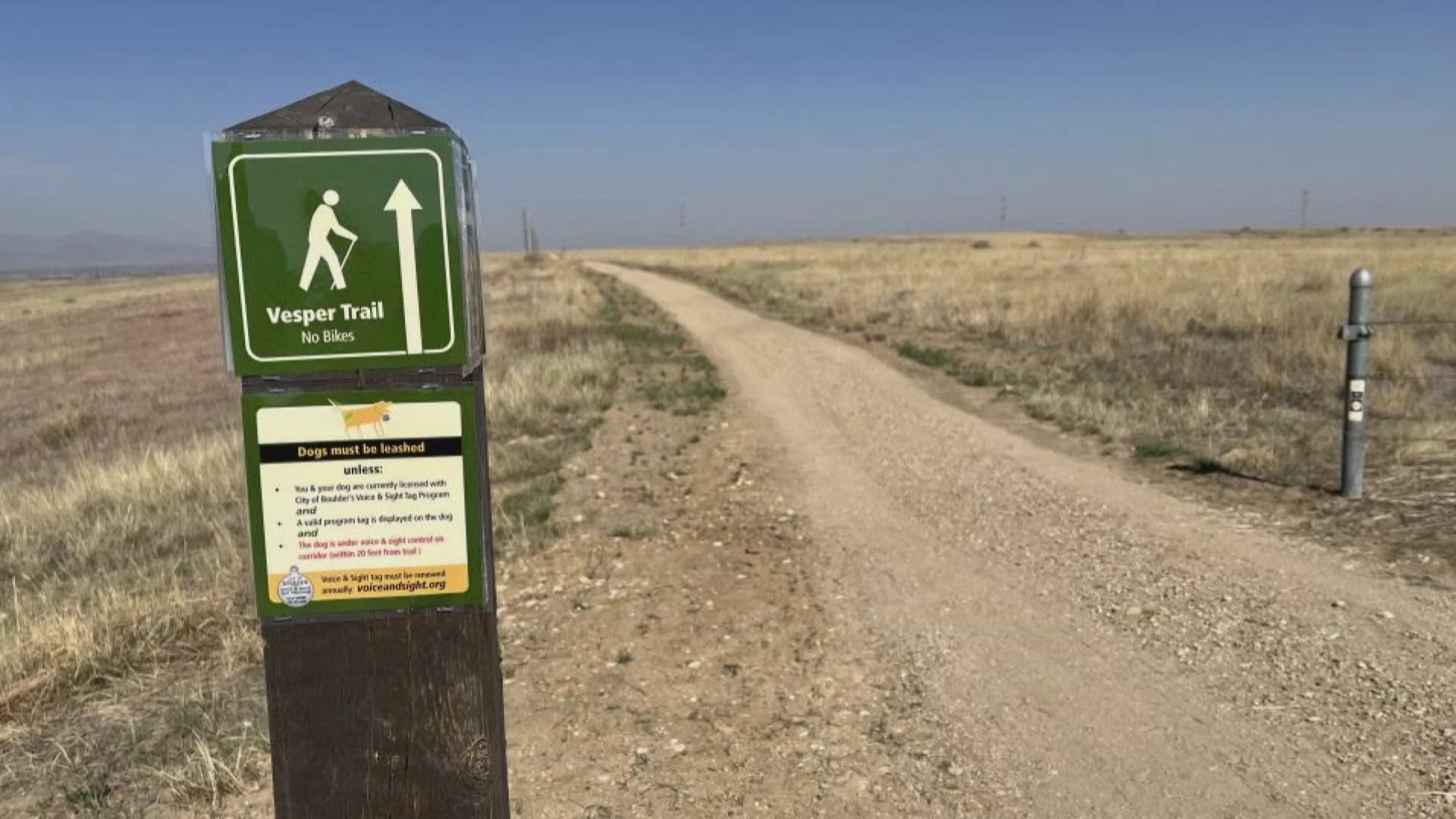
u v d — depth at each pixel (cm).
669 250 13850
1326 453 766
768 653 475
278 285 217
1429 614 455
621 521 731
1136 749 363
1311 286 2161
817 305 2817
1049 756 363
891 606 534
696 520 734
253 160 214
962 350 1653
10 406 1952
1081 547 608
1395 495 638
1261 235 13662
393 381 223
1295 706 384
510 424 1141
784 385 1427
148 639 497
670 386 1432
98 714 425
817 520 726
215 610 541
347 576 226
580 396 1297
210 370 2242
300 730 231
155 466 1009
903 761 365
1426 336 1335
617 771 363
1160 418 971
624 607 546
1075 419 1003
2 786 366
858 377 1462
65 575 697
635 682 443
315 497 223
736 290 3772
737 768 363
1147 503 687
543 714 413
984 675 436
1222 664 426
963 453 914
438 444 223
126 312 4716
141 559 712
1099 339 1546
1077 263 4041
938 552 628
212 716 412
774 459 948
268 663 228
